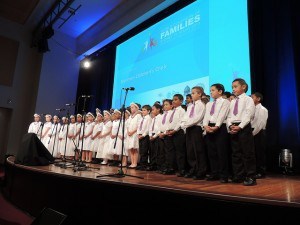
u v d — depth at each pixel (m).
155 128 4.26
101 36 9.19
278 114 4.65
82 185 2.78
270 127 4.77
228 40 5.21
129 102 7.62
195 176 3.13
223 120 3.04
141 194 2.27
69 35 10.46
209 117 3.17
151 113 4.64
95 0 8.08
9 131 9.49
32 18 9.48
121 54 8.41
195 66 5.77
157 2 6.91
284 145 4.52
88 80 10.34
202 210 1.91
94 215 2.59
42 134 7.32
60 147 6.76
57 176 3.07
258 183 2.89
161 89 6.57
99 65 9.80
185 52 6.07
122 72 8.20
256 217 1.71
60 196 2.98
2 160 9.62
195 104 3.37
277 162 4.59
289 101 4.54
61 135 6.83
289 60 4.62
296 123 4.37
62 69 10.15
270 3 5.11
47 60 9.85
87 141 5.96
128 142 4.69
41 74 9.66
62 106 9.98
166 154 3.77
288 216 1.60
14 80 9.75
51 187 3.14
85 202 2.71
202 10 5.84
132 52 7.89
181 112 3.72
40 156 4.32
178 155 3.56
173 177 3.27
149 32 7.31
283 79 4.67
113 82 8.67
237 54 5.02
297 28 4.62
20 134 9.70
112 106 8.37
